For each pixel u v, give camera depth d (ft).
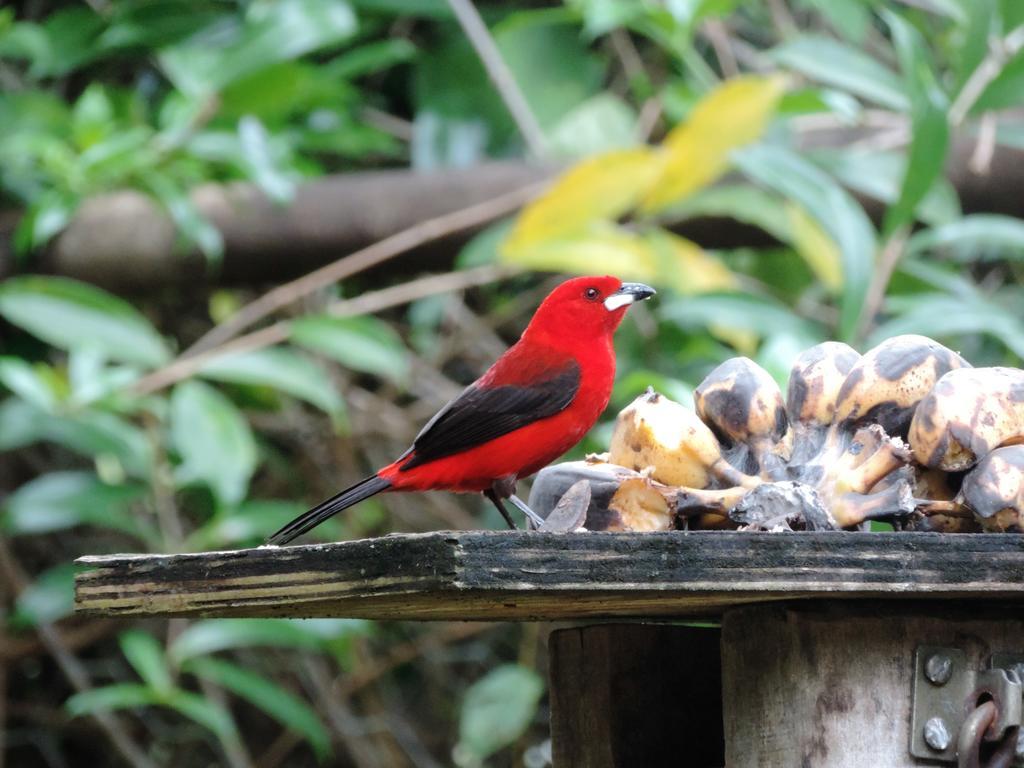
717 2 36.24
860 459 18.15
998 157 38.45
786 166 32.60
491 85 43.93
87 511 36.09
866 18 40.47
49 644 40.86
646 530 17.74
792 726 16.51
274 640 35.53
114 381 36.01
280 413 44.34
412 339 45.37
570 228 35.27
